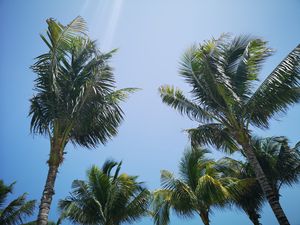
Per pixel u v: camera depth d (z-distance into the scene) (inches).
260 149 840.9
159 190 761.0
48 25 482.6
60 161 438.3
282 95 530.3
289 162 815.7
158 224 737.0
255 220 802.8
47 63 489.7
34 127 479.5
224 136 604.7
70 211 673.0
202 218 671.1
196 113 617.6
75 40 518.9
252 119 569.6
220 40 609.9
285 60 536.4
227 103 562.9
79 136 515.8
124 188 697.6
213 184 593.6
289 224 455.8
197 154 752.3
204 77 580.7
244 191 728.3
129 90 552.4
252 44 588.7
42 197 395.9
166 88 643.5
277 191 793.6
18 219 821.2
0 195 874.1
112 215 678.5
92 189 706.2
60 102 471.2
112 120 523.2
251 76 578.9
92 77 494.9
